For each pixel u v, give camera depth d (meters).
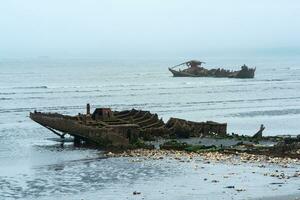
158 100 172.12
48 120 81.50
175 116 128.38
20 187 53.88
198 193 49.84
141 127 81.81
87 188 53.16
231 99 176.88
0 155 73.19
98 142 76.88
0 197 49.62
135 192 50.56
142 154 71.00
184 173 59.09
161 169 61.59
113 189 52.47
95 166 64.44
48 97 180.50
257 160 65.12
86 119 81.81
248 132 100.06
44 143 84.19
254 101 170.12
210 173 58.72
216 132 86.94
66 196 50.00
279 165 62.22
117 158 69.12
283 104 160.50
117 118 84.75
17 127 106.00
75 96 184.75
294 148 70.69
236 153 69.62
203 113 135.75
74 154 73.06
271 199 47.28
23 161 68.69
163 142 79.31
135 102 164.38
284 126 110.12
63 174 60.16
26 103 160.00
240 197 48.03
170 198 48.22
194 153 70.88
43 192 51.69
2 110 140.50
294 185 52.50
